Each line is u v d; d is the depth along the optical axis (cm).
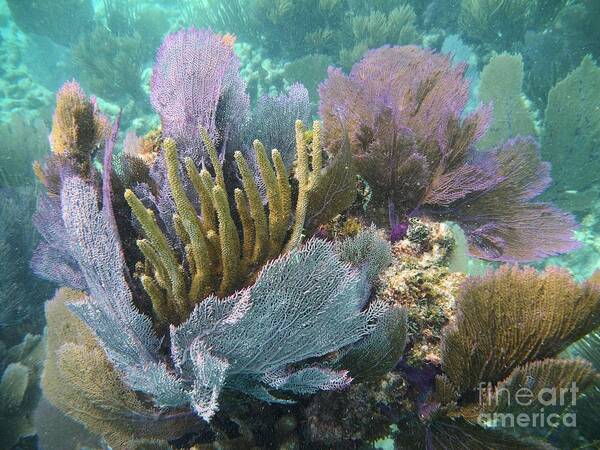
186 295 65
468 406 69
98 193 81
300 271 56
